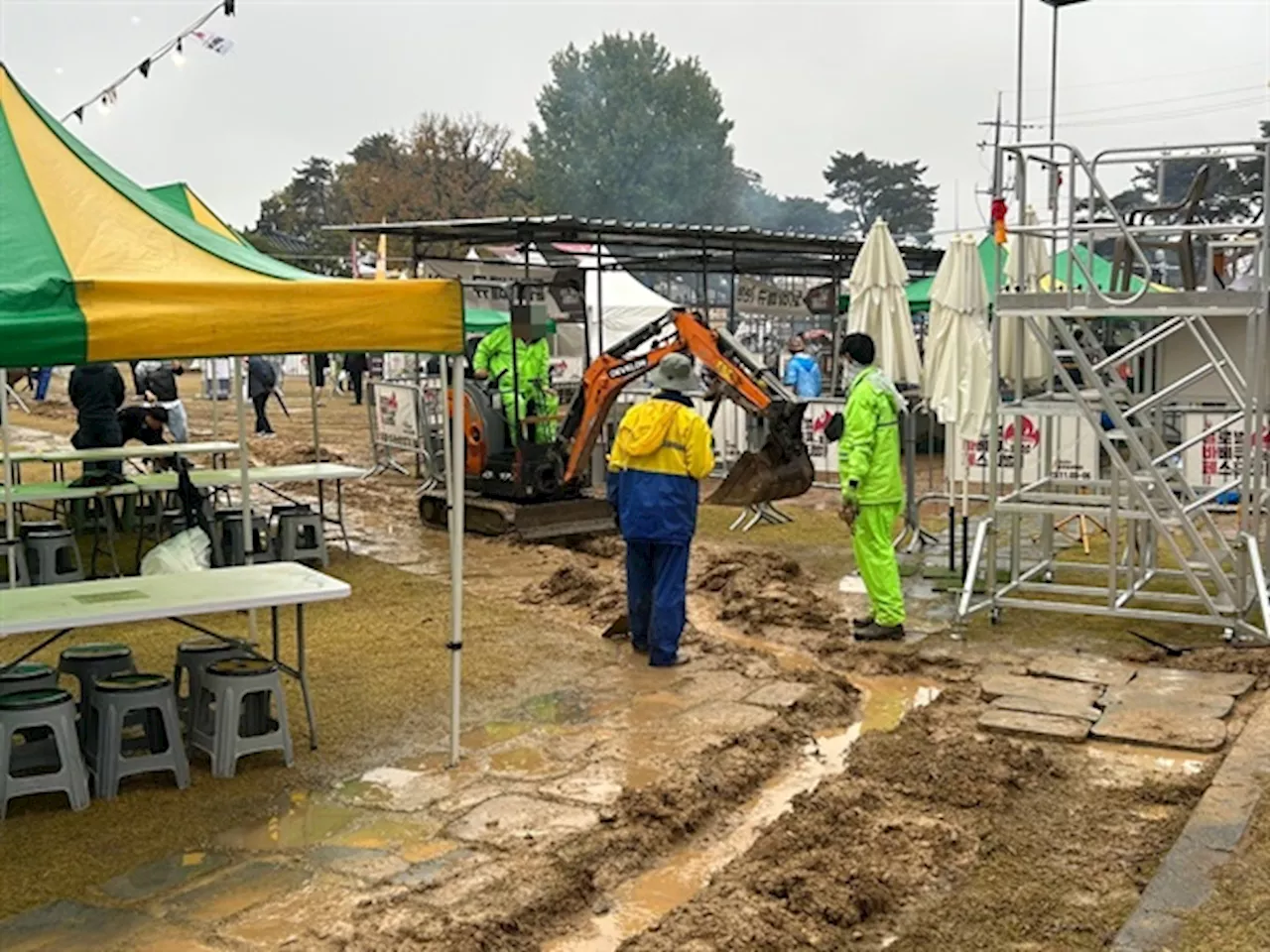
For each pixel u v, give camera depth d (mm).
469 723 6703
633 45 55938
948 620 8977
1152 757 6246
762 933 4312
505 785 5801
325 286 5484
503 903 4559
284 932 4387
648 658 7945
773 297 19266
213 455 14969
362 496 15633
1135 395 9859
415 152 55125
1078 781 5930
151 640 8438
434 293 5734
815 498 14867
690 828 5383
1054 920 4496
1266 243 7840
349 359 32781
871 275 10852
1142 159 8227
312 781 5855
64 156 6047
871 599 8492
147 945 4309
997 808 5547
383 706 6984
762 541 12109
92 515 12320
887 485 8320
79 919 4500
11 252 5285
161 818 5422
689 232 13844
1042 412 8516
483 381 13242
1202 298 7957
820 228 62531
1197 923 4219
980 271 9992
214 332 5277
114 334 5086
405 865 4941
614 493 8086
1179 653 7918
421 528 13297
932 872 4898
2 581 10047
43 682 5941
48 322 4965
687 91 55969
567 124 56438
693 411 7754
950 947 4316
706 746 6285
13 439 21516
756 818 5559
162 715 5777
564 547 12297
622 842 5137
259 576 6340
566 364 23562
